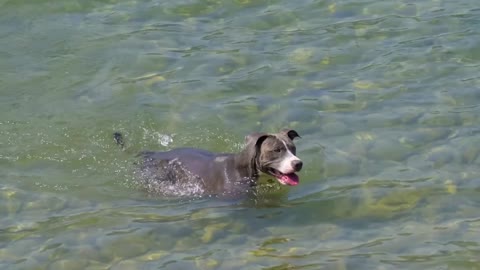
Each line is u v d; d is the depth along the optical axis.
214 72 17.58
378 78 17.09
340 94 16.56
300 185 13.77
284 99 16.48
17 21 19.80
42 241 12.30
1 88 17.28
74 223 12.78
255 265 11.53
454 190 13.39
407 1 20.34
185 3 20.47
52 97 17.00
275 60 17.92
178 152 14.54
